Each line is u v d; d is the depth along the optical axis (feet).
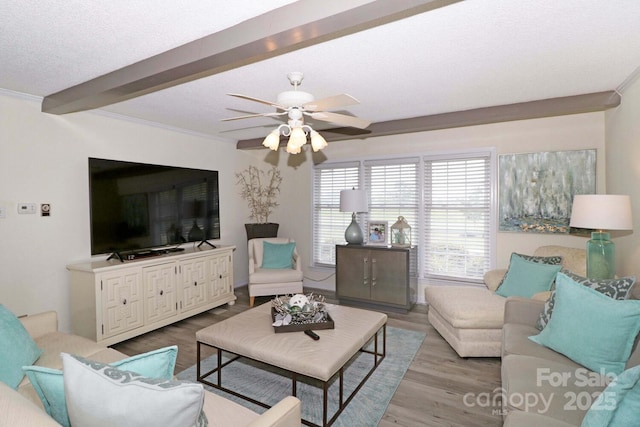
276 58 7.45
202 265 13.35
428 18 5.84
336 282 15.03
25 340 5.83
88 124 11.41
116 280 10.40
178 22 5.93
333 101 6.89
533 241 12.82
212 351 10.14
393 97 10.27
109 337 10.18
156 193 12.76
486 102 10.82
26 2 5.27
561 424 4.29
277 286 14.65
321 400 7.52
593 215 8.12
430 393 7.76
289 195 18.37
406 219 15.35
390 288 13.85
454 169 14.29
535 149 12.69
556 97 10.34
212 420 4.66
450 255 14.44
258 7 5.49
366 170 16.22
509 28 6.23
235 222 17.33
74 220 11.08
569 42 6.81
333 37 6.49
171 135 14.17
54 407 3.45
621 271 9.82
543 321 7.09
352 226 14.94
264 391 7.93
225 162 16.72
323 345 7.12
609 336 5.48
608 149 11.12
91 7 5.45
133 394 3.01
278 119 12.80
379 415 6.97
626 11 5.67
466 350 9.29
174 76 7.39
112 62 7.58
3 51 7.01
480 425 6.64
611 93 9.76
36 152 10.17
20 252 9.86
